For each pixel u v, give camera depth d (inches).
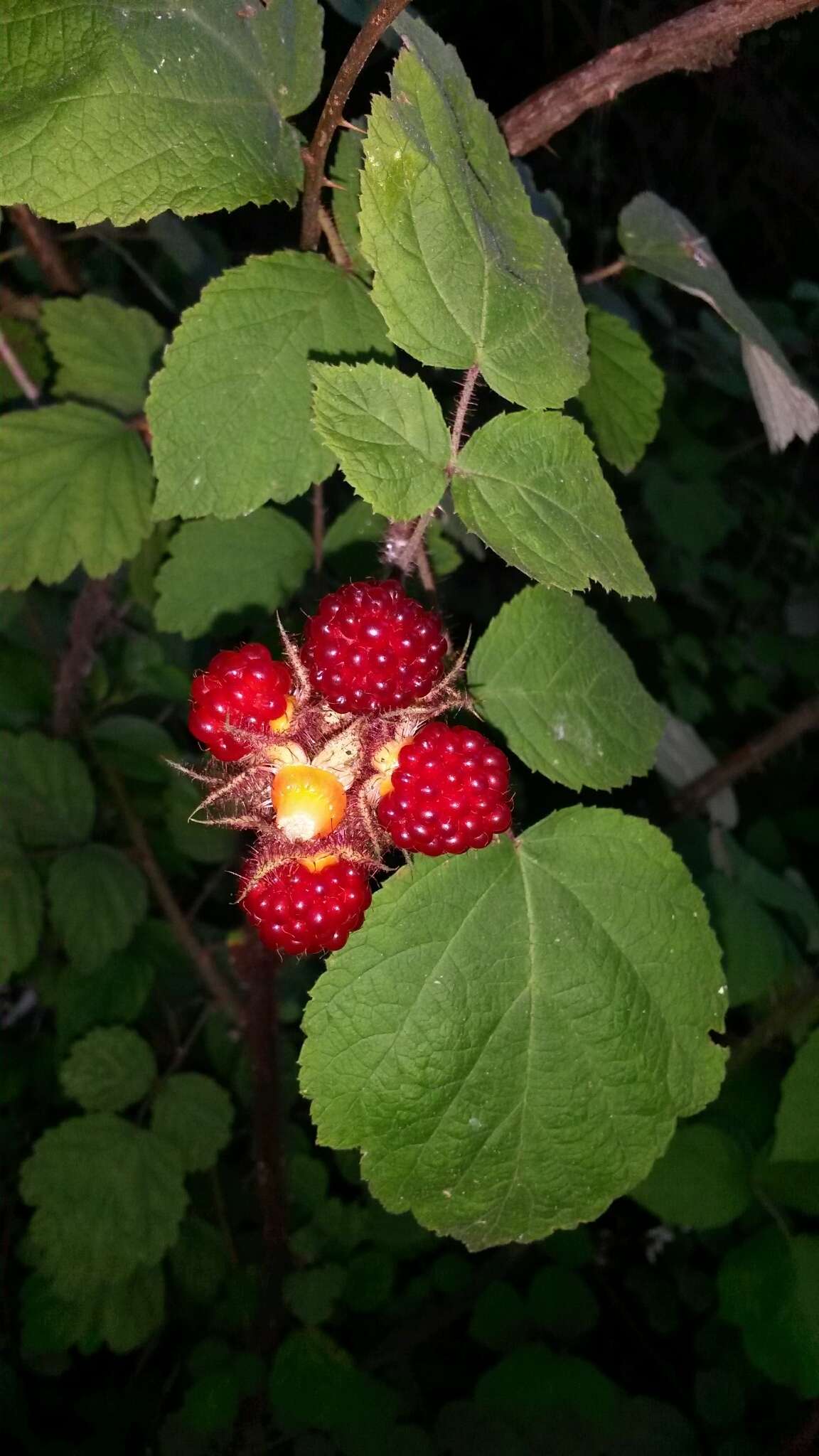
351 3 5.6
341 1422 7.4
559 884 4.4
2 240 9.4
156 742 8.8
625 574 4.0
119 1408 7.9
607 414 6.1
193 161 4.0
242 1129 8.9
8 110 3.8
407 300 4.1
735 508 13.1
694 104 12.3
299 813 3.6
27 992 9.4
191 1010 9.1
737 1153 7.6
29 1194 7.4
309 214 4.6
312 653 3.8
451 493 4.1
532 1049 4.3
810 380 13.7
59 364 7.8
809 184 12.8
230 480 4.6
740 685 12.4
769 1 4.8
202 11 4.1
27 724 8.7
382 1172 4.2
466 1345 8.4
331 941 3.8
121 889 8.2
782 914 9.9
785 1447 7.0
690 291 5.9
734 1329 8.3
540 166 12.4
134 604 9.0
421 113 4.1
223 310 4.5
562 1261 8.2
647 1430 7.3
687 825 9.2
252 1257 8.4
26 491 5.9
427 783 3.7
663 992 4.4
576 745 4.7
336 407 4.0
